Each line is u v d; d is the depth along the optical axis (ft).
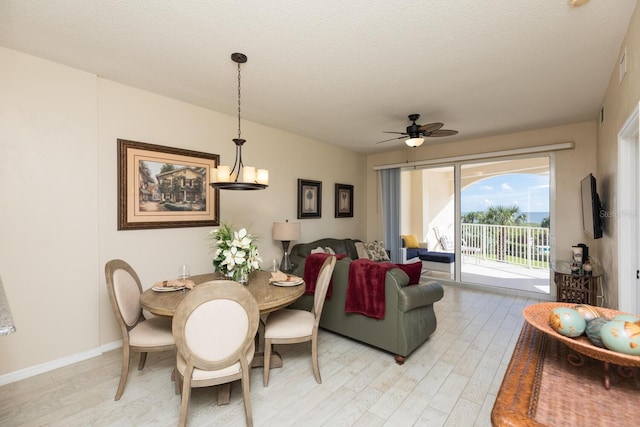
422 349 9.19
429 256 18.44
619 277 7.49
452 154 17.10
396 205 19.30
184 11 5.99
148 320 7.70
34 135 7.80
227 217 12.34
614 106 8.32
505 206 15.79
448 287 16.80
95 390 7.05
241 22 6.33
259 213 13.70
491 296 14.89
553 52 7.44
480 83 9.25
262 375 7.77
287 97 10.45
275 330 7.32
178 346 5.31
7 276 7.45
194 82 9.29
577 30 6.52
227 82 9.28
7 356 7.43
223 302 5.44
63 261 8.30
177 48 7.37
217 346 5.49
